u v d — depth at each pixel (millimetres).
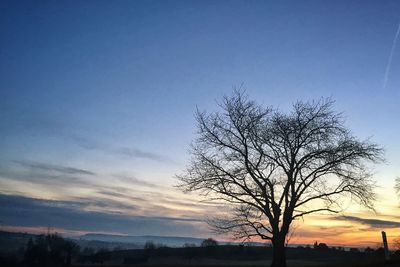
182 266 69750
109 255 83562
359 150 27328
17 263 60688
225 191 27922
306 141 27906
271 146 28141
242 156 28188
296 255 64250
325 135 27734
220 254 82000
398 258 24562
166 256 85938
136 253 91062
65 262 66562
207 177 28375
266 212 27312
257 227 27609
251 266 63656
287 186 27391
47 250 65312
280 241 26766
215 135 28875
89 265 72062
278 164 27812
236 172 28031
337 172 27500
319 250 64125
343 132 28125
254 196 27328
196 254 83500
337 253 59906
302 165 27734
